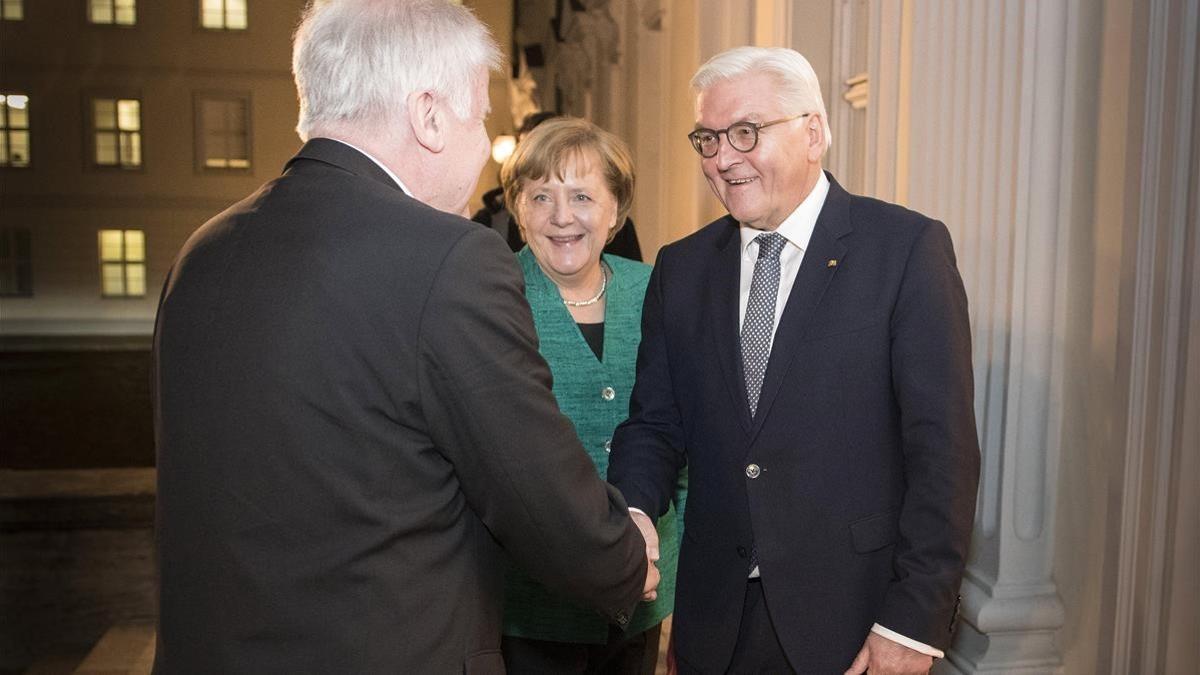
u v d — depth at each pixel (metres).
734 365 1.71
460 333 1.14
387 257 1.15
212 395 1.16
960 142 2.23
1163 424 1.91
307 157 1.24
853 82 3.12
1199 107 1.83
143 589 5.96
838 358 1.61
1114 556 2.01
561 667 2.09
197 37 20.42
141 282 20.98
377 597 1.14
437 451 1.19
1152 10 1.87
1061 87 2.05
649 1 5.37
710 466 1.73
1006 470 2.14
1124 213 1.95
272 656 1.14
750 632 1.73
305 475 1.13
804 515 1.63
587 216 2.05
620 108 6.48
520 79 13.67
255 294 1.16
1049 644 2.21
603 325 2.16
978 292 2.20
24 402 13.99
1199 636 1.90
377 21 1.22
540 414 1.20
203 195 20.81
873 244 1.63
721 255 1.81
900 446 1.64
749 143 1.61
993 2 2.12
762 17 3.50
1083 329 2.09
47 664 4.68
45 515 7.91
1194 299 1.85
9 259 20.59
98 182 20.59
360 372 1.13
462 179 1.30
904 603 1.53
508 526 1.22
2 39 20.02
